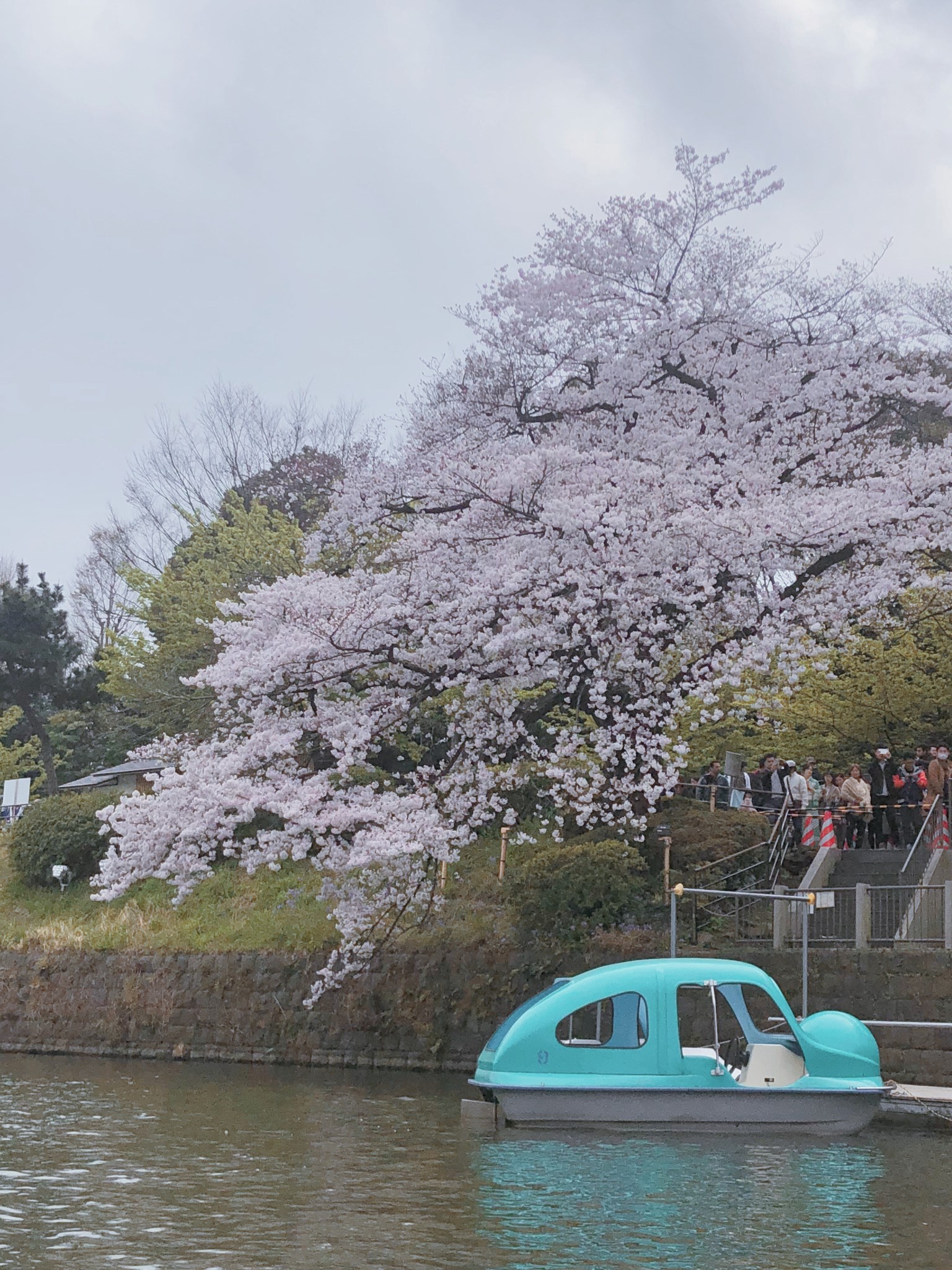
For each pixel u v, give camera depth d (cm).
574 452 2367
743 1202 1392
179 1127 1845
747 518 2283
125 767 4872
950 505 2298
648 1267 1137
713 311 2705
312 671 2334
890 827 2756
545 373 2833
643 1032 1852
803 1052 1864
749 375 2628
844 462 2570
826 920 2400
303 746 2439
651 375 2711
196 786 2319
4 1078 2497
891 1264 1153
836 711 3042
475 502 2420
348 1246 1192
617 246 2741
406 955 2673
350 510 2753
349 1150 1664
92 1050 3028
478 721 2442
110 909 3384
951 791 2591
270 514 4925
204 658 4094
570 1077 1830
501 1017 2527
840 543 2323
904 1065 2089
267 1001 2836
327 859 2338
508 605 2317
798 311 2772
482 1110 1878
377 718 2391
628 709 2333
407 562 2556
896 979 2123
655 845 2617
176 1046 2911
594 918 2475
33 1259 1140
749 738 3203
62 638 5269
